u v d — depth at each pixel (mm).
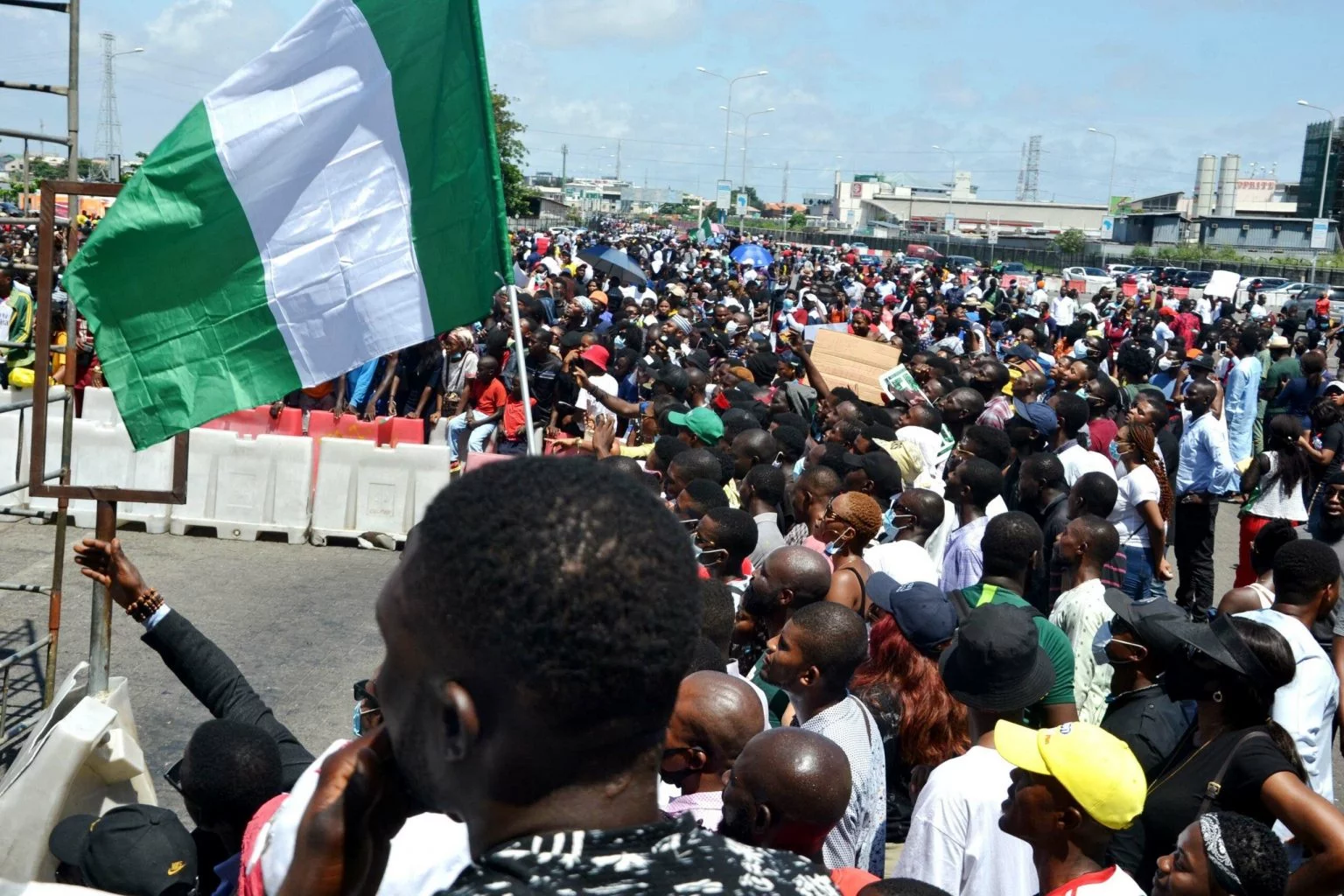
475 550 1175
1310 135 100312
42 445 4574
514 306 4605
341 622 9133
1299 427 9156
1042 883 3141
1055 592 7555
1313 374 15023
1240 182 131500
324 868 1326
